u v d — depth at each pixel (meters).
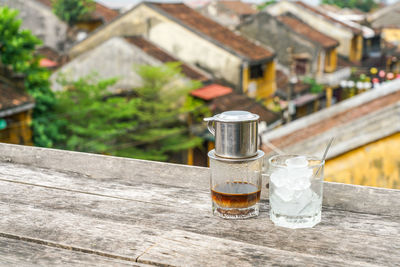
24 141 12.27
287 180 1.32
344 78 27.61
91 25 28.83
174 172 1.75
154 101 15.34
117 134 14.17
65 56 22.20
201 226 1.37
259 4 49.59
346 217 1.43
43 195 1.65
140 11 20.44
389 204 1.44
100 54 17.25
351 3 62.94
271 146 5.95
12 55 12.55
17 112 11.70
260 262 1.14
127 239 1.28
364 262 1.14
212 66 19.98
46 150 1.98
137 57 16.91
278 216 1.36
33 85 13.54
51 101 13.66
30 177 1.85
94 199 1.61
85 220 1.42
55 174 1.89
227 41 20.64
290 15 31.33
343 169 5.28
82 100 14.50
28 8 26.73
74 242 1.27
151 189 1.71
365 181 5.21
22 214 1.47
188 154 15.98
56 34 27.22
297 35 25.75
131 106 14.45
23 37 13.04
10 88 12.25
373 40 34.88
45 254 1.22
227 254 1.18
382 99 6.16
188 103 16.27
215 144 1.40
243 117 1.35
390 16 35.66
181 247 1.22
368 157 5.15
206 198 1.60
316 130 5.91
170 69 15.30
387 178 5.10
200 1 39.44
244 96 18.83
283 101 22.56
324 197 1.53
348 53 31.06
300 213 1.34
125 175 1.83
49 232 1.34
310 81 24.89
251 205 1.41
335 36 31.06
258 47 21.81
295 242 1.26
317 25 31.09
